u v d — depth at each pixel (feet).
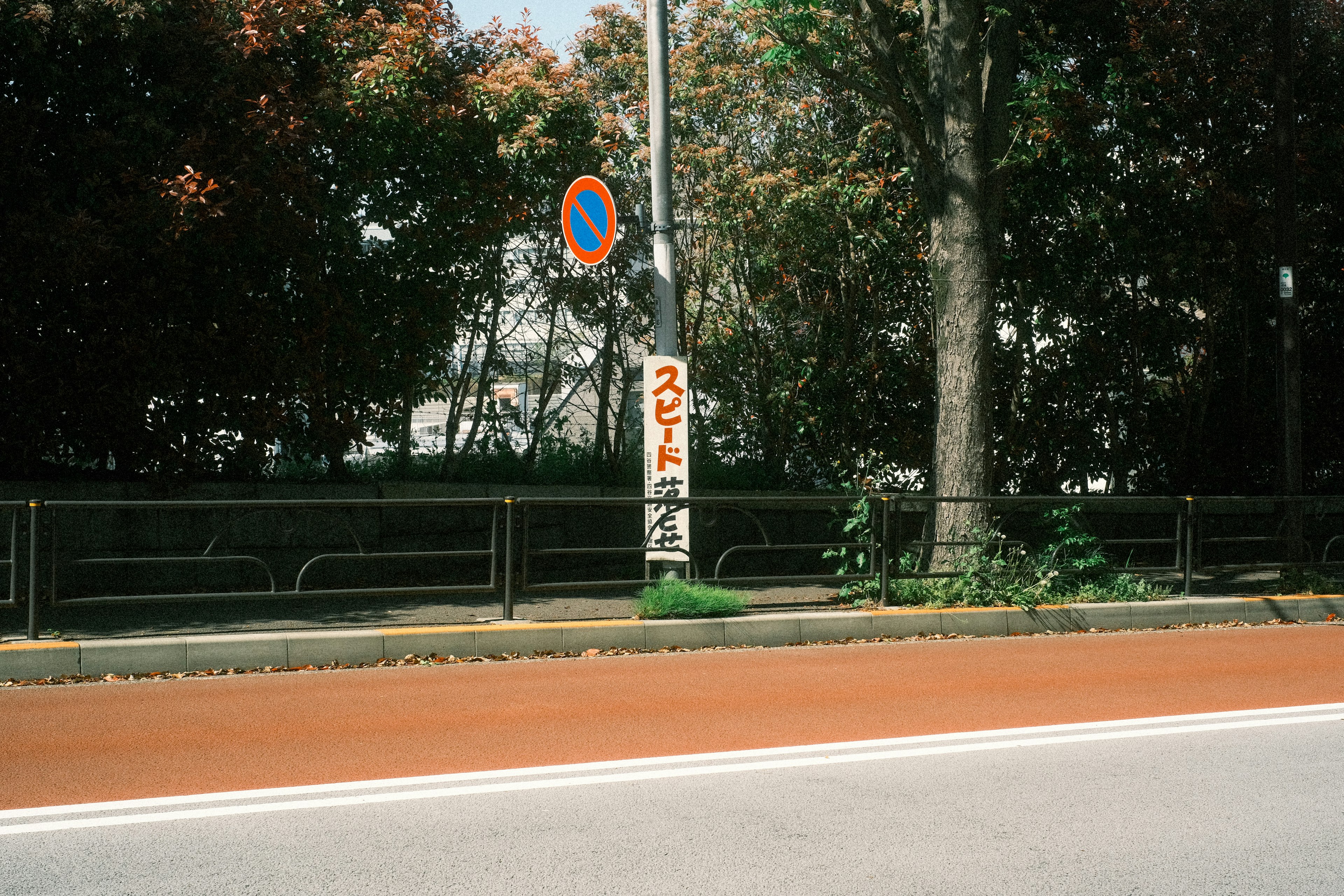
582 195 35.58
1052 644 32.91
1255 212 50.67
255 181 36.83
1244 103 50.62
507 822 15.87
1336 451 57.88
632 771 18.47
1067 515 38.19
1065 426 53.67
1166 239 50.44
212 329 38.04
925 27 41.32
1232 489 57.21
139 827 15.52
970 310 39.09
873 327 50.31
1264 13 50.80
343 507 29.86
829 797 17.13
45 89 34.42
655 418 35.22
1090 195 48.80
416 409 49.67
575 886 13.47
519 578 32.94
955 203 39.32
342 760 19.13
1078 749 20.08
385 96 39.22
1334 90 51.85
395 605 36.32
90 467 40.09
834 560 50.14
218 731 21.29
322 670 28.04
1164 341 53.06
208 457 40.06
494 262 45.37
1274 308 55.11
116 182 35.32
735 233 46.88
